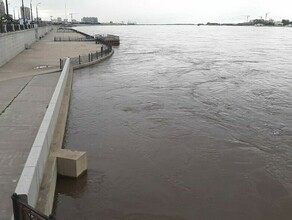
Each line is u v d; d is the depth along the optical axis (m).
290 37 144.00
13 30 41.12
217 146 16.11
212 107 23.12
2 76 25.78
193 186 12.48
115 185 12.41
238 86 30.88
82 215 10.76
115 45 81.94
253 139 17.16
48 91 20.39
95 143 16.31
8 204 8.10
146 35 164.75
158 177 13.06
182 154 15.13
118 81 32.66
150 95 26.52
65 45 64.31
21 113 15.53
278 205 11.47
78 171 12.22
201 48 79.44
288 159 14.90
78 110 22.12
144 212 10.93
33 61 36.16
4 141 12.02
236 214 10.95
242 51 71.62
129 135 17.41
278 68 44.47
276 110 22.70
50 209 9.73
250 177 13.21
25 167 8.73
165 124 19.19
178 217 10.72
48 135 11.99
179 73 38.59
